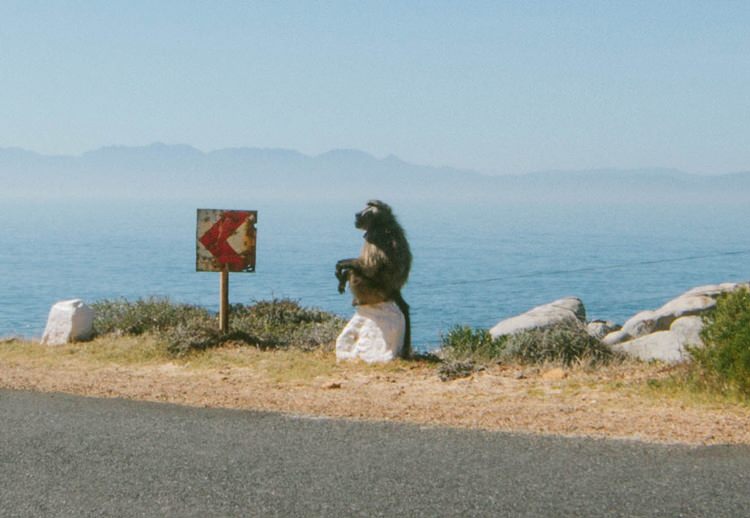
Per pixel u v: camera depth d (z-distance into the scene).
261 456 6.62
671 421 7.77
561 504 5.36
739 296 10.23
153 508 5.47
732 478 5.84
